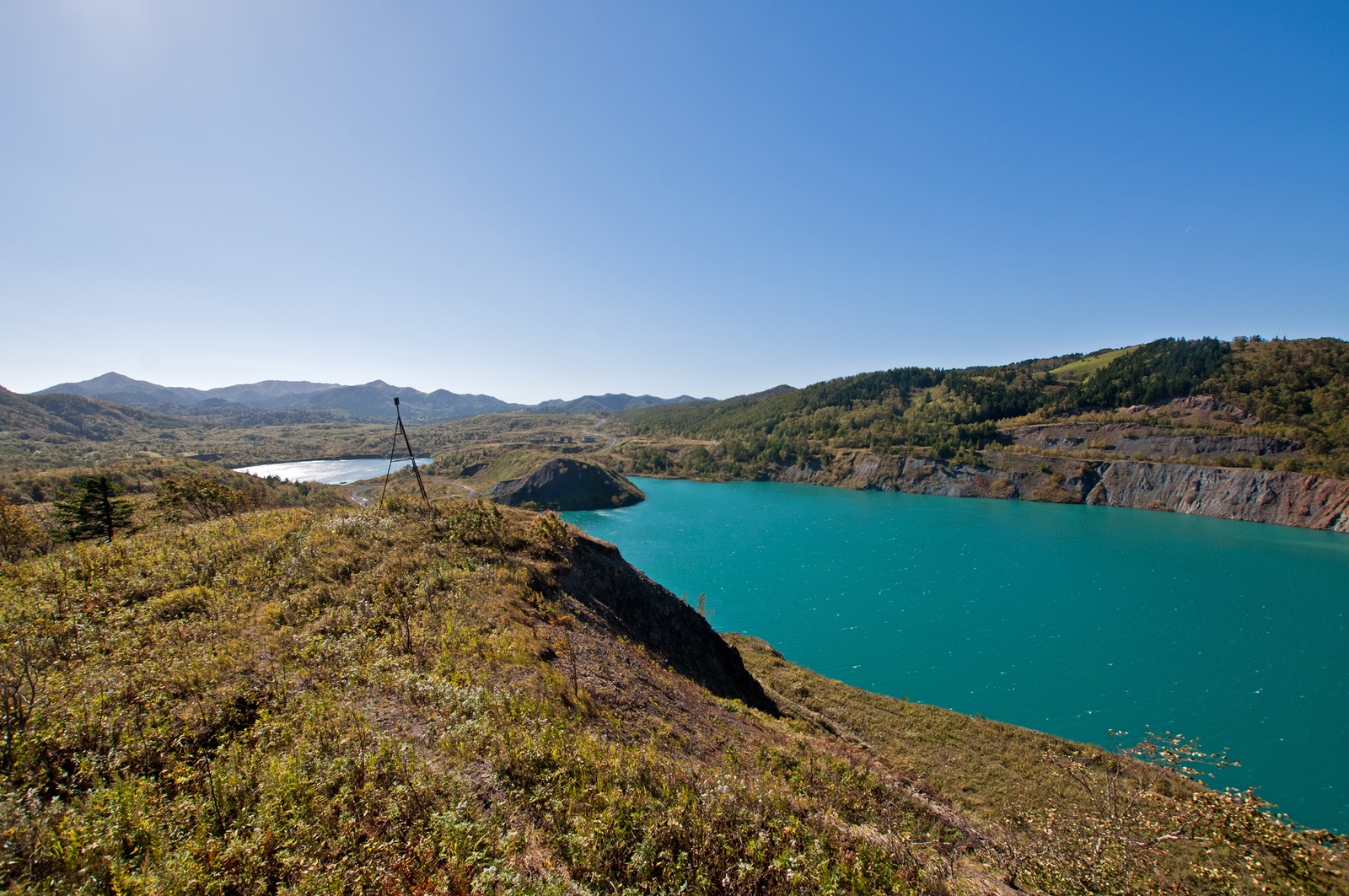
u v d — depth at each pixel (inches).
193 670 449.4
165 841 252.5
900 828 530.0
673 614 1170.6
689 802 390.3
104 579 672.4
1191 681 1686.8
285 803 291.1
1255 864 414.6
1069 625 2110.0
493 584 803.4
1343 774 1282.0
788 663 1637.6
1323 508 3809.1
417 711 440.5
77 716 354.9
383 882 246.2
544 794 354.6
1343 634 2015.3
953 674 1742.1
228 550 792.3
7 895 215.9
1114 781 549.0
